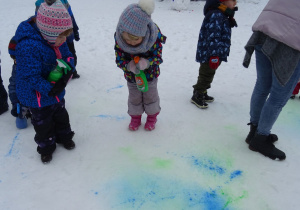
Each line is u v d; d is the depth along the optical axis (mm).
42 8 2006
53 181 2359
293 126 3232
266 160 2678
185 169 2557
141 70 2514
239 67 5012
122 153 2725
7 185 2301
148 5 2127
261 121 2604
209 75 3385
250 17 9828
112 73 4566
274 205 2211
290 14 2129
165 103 3645
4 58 5008
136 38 2225
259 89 2656
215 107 3598
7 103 3328
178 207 2184
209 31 3047
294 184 2406
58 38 2090
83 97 3754
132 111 2896
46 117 2383
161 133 3041
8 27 7102
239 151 2799
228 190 2346
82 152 2715
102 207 2146
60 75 2162
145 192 2305
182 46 6184
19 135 2906
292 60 2199
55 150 2727
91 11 9711
